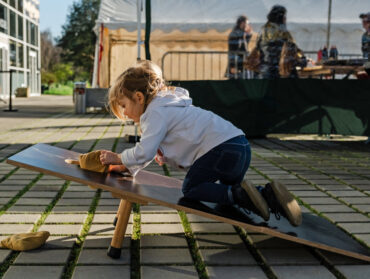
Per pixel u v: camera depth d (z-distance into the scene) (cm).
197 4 988
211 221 279
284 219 240
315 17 971
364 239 247
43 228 259
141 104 231
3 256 215
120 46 1298
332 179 420
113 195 216
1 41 2467
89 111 1402
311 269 205
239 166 234
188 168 239
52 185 375
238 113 694
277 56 873
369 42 929
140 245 233
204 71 1166
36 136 737
